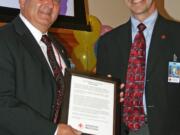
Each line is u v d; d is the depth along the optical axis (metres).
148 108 2.42
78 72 2.30
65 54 2.55
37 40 2.27
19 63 2.09
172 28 2.53
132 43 2.58
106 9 4.57
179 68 2.44
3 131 2.04
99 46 2.75
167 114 2.41
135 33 2.60
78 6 3.83
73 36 3.88
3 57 2.06
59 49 2.50
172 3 4.35
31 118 1.98
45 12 2.27
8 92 2.02
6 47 2.09
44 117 2.06
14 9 3.38
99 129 2.28
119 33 2.67
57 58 2.42
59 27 3.65
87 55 3.82
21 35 2.20
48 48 2.29
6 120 1.98
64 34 3.85
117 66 2.59
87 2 4.44
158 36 2.51
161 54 2.47
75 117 2.22
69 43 3.88
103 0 4.55
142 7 2.51
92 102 2.29
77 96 2.26
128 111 2.46
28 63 2.12
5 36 2.14
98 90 2.33
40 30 2.30
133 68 2.50
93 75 2.34
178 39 2.48
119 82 2.43
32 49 2.18
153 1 2.56
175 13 4.34
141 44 2.52
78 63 3.81
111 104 2.35
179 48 2.46
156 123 2.40
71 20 3.74
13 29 2.23
